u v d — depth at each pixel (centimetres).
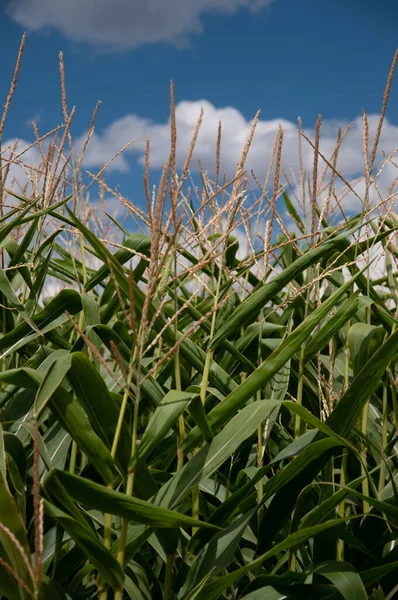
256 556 162
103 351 251
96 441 123
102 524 149
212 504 188
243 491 147
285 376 188
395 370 205
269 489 148
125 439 132
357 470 193
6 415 177
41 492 116
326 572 136
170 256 160
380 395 227
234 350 183
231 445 133
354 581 133
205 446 137
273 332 226
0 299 199
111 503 114
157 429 124
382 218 194
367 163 190
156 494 134
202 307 228
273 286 160
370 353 209
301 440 153
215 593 132
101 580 126
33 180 214
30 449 175
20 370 131
